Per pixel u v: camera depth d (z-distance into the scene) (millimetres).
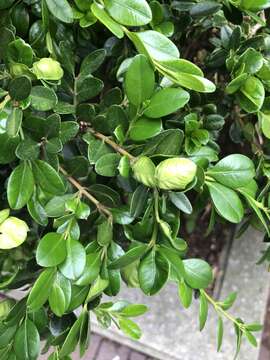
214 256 392
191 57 277
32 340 174
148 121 172
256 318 378
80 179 196
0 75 167
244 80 193
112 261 181
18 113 156
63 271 166
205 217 383
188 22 219
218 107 233
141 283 172
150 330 371
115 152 182
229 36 210
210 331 373
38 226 215
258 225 226
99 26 217
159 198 176
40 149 170
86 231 201
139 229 176
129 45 214
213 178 182
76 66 219
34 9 192
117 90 193
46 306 193
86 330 181
